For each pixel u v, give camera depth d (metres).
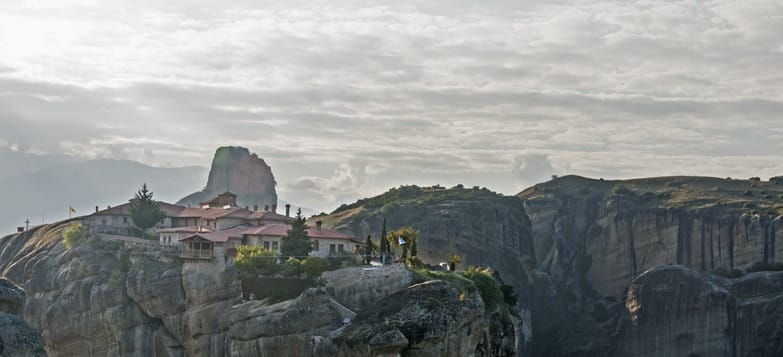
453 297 156.12
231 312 181.50
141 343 194.75
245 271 184.50
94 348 199.50
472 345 157.38
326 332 167.75
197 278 189.62
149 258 199.50
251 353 175.12
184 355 192.12
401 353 151.12
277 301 177.38
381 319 156.12
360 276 173.38
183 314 190.88
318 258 180.38
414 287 159.25
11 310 98.75
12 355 90.81
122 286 197.50
